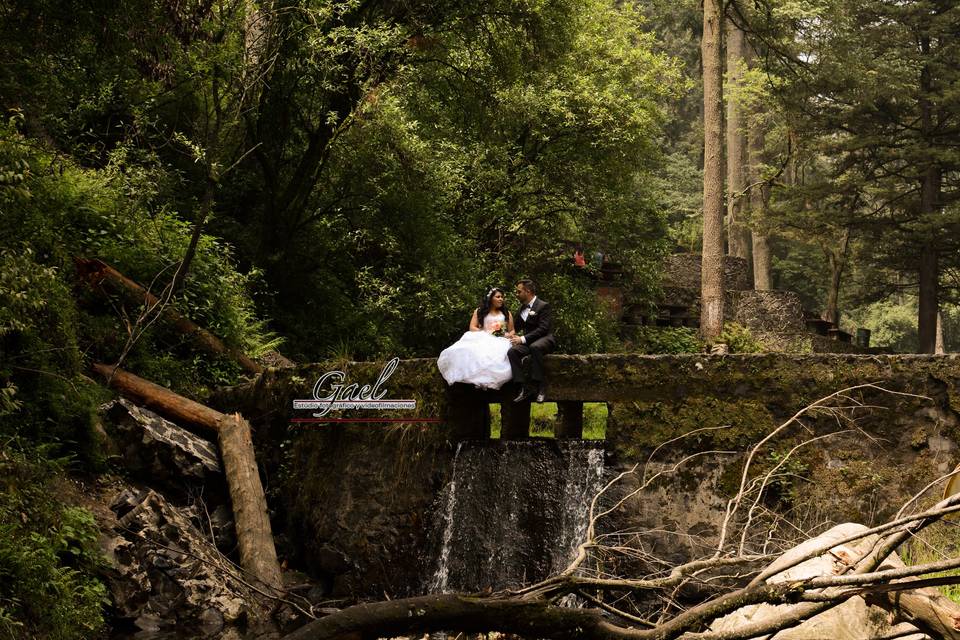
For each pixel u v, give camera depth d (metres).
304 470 9.37
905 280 39.50
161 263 11.45
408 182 14.69
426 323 14.95
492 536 7.90
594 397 7.79
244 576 8.12
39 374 8.57
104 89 12.24
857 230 29.47
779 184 28.70
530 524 7.77
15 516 6.33
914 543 6.49
